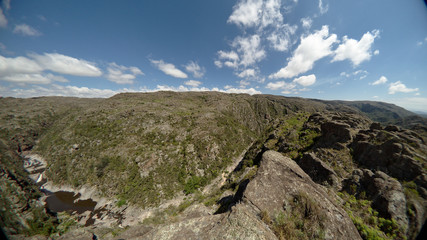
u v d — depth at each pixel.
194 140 54.75
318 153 14.16
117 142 51.25
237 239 3.76
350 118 18.44
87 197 37.22
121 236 10.60
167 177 40.66
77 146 53.62
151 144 50.28
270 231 4.45
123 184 37.78
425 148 9.12
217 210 11.51
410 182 7.75
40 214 30.00
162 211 30.36
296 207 5.32
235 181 23.30
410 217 6.20
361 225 6.05
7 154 56.66
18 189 34.12
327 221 4.91
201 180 42.19
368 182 8.57
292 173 6.92
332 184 9.66
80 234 15.66
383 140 11.02
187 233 4.07
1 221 25.11
